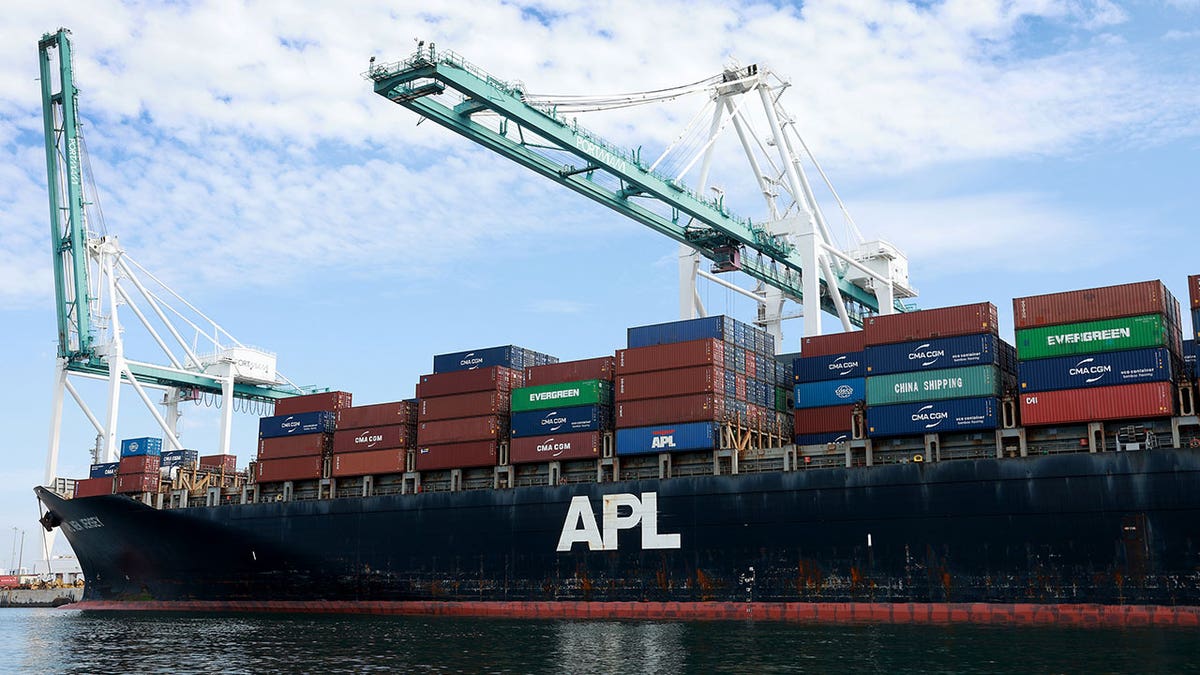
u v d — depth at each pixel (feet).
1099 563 136.56
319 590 201.05
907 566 148.56
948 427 151.33
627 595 168.35
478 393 190.70
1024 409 146.51
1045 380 145.89
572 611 172.24
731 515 161.99
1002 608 141.49
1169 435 138.92
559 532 175.83
